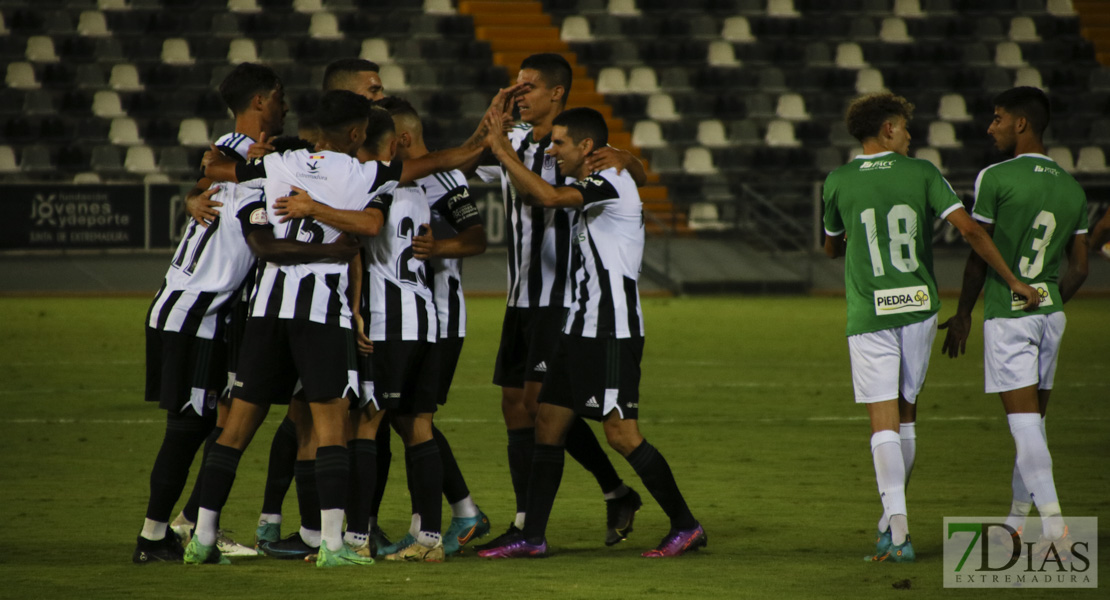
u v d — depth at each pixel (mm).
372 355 17594
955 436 29969
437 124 90500
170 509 17281
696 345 52219
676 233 86938
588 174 18547
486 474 24938
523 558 17844
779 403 35938
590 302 18000
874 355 17672
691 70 99562
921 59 104250
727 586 15711
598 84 97938
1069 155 96000
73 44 90812
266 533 18250
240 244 17469
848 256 18016
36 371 41781
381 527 20125
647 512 21859
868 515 20938
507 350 20359
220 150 17812
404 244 17984
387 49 95312
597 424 32125
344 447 17094
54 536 18875
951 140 97062
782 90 100250
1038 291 18047
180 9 94750
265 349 16906
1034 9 109688
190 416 17375
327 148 17562
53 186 73188
